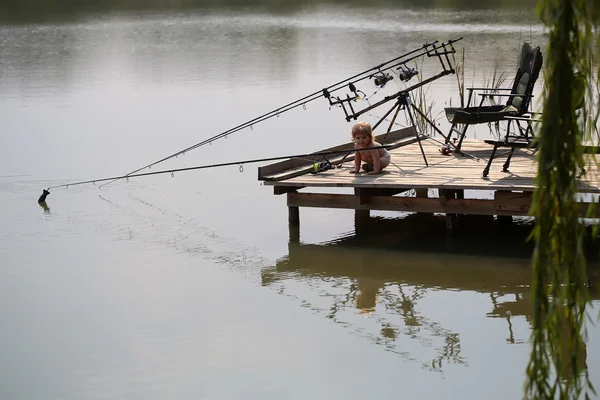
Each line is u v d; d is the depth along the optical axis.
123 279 8.27
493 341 6.64
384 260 8.59
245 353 6.53
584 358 6.00
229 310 7.41
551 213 2.96
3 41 28.39
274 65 21.81
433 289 7.80
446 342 6.65
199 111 16.58
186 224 10.02
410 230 9.57
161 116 16.27
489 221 9.77
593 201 3.24
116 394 5.92
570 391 3.12
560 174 2.92
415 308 7.36
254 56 23.62
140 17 36.06
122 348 6.68
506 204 8.57
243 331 6.95
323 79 19.38
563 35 2.84
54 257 8.98
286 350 6.57
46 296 7.86
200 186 11.64
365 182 8.97
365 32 27.50
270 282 8.11
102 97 18.47
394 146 10.93
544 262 3.02
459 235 9.27
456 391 5.83
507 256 8.54
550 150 2.91
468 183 8.63
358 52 23.11
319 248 9.06
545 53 2.88
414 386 5.90
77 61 23.81
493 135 13.76
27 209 10.75
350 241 9.26
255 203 10.84
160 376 6.17
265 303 7.57
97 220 10.24
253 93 18.17
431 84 17.88
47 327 7.13
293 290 7.89
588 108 2.89
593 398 5.36
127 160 13.04
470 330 6.87
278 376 6.12
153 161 12.95
